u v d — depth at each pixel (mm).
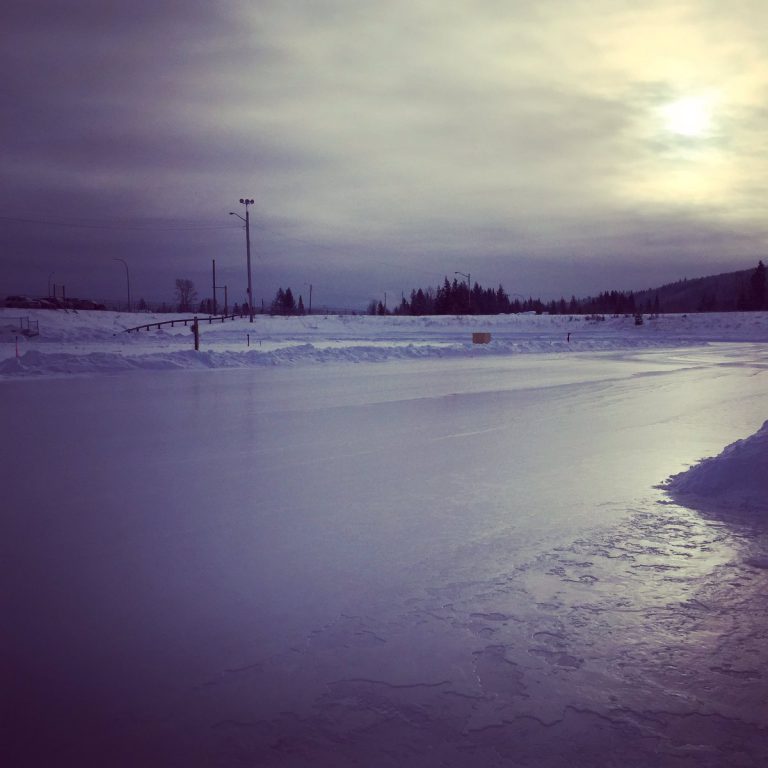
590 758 2646
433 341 47656
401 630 3783
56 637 3719
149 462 8453
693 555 5008
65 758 2668
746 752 2689
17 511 6281
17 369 20797
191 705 3045
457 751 2691
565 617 3941
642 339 54375
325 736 2801
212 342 42312
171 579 4574
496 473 7840
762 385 18531
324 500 6645
